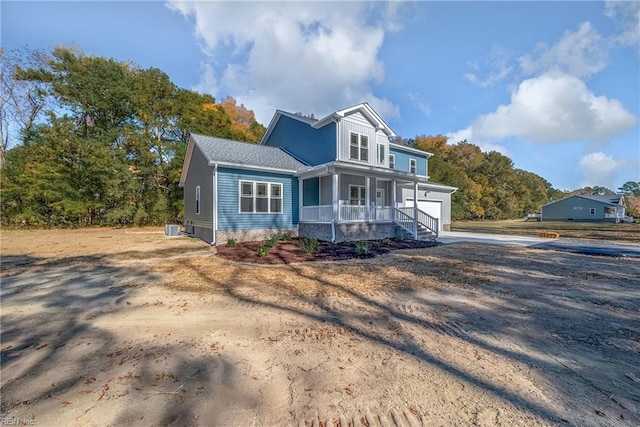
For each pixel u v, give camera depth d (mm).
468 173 49844
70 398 2377
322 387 2541
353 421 2115
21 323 4035
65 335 3645
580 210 49188
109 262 8578
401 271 7449
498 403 2318
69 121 22938
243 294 5457
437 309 4629
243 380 2650
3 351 3225
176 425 2062
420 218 17094
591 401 2352
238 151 14820
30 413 2193
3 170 21172
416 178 15430
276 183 14250
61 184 21438
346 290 5730
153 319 4191
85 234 17594
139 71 27031
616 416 2170
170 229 16719
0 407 2264
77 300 5078
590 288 5844
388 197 18609
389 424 2080
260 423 2096
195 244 12805
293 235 14695
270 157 15453
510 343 3430
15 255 9773
